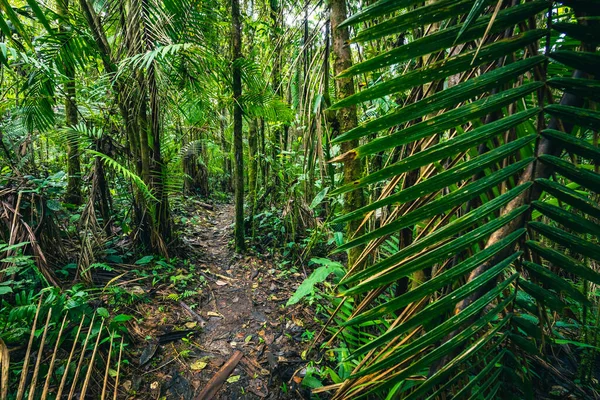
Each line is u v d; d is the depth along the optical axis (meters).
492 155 0.34
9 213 1.81
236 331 1.96
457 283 0.55
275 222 3.58
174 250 2.89
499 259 0.36
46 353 1.37
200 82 2.70
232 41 2.84
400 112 0.34
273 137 4.11
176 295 2.20
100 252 2.44
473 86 0.33
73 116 3.00
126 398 1.38
